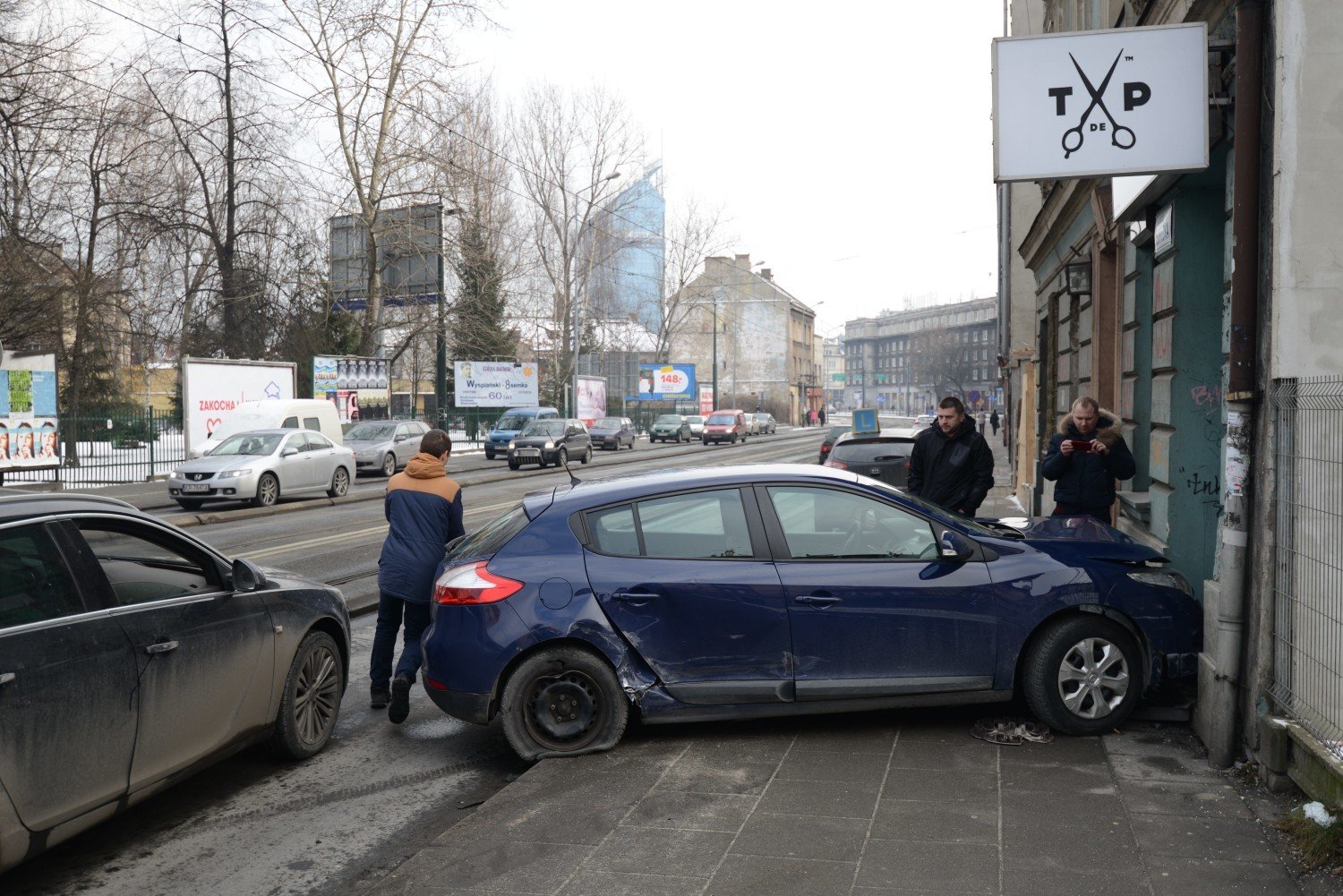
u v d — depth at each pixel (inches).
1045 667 208.5
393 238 1477.6
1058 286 620.1
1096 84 225.3
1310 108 174.1
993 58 228.5
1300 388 167.2
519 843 163.9
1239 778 180.9
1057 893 139.9
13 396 882.1
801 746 207.2
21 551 157.5
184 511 771.4
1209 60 225.9
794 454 1654.8
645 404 3331.7
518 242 1959.9
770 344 4033.0
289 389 1225.4
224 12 1322.6
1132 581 212.1
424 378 2476.6
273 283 1473.9
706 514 216.5
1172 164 223.5
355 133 1389.0
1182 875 143.8
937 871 147.9
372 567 481.7
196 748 186.1
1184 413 285.4
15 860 147.3
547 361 2349.9
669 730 221.1
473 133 1771.7
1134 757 194.2
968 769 190.1
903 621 209.0
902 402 7436.0
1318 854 146.0
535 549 214.4
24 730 147.8
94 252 1273.4
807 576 210.5
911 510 218.2
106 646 163.9
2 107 905.5
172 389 1806.1
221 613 194.1
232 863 172.4
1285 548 173.6
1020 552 214.7
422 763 222.1
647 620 208.7
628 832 166.9
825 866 151.3
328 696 232.5
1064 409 604.7
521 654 210.5
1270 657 178.5
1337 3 173.3
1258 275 185.2
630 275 2524.6
